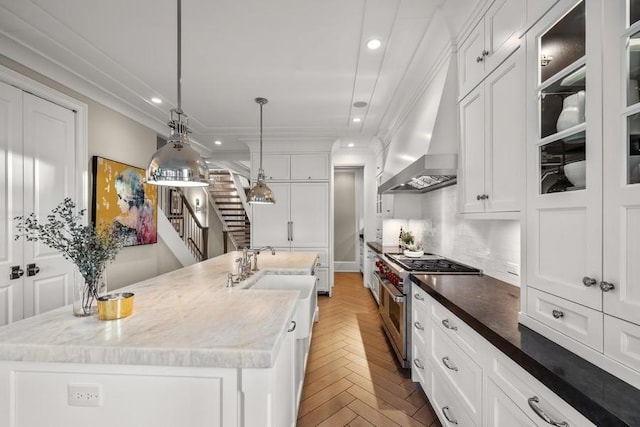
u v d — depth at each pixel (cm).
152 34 222
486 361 125
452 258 297
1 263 229
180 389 104
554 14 106
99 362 103
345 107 368
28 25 211
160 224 431
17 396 107
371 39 227
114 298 134
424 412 205
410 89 302
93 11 197
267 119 416
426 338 203
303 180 525
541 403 92
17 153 241
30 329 120
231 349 102
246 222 885
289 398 162
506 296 169
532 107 118
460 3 181
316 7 193
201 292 181
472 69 186
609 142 84
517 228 194
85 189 300
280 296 171
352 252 750
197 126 447
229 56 253
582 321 94
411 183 315
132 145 372
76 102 291
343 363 274
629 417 66
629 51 80
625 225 80
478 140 177
